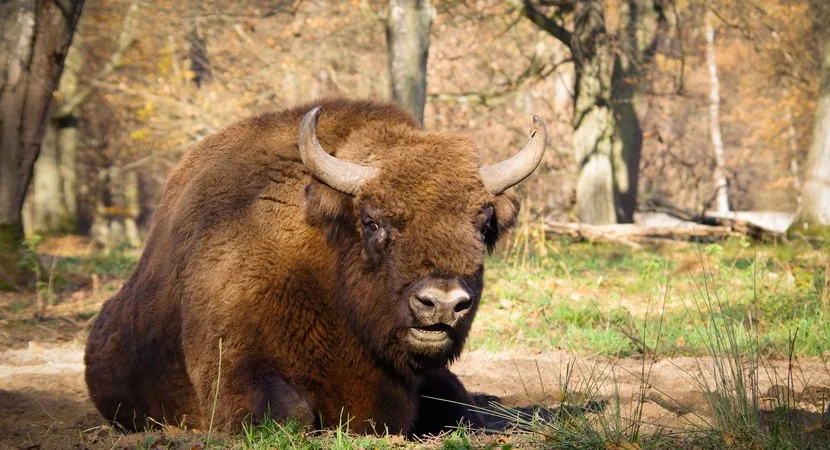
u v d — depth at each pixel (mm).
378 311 7660
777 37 44844
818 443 7281
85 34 43906
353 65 41688
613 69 41719
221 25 40594
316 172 7715
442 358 7934
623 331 13820
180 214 8844
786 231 32875
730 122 68125
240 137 9023
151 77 44000
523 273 21453
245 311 7965
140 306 9148
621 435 7359
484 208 7852
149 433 8148
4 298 19219
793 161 63906
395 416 8359
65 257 28062
